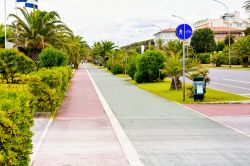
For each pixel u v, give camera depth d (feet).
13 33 142.82
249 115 48.47
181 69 84.64
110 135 35.47
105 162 26.04
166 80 124.06
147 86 102.37
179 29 64.13
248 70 204.64
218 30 453.99
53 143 31.83
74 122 42.96
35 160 26.40
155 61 115.96
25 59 70.85
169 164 25.54
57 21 135.23
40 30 132.77
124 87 101.04
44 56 109.09
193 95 69.05
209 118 46.11
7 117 18.78
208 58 323.57
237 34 448.24
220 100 63.98
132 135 35.50
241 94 75.61
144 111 52.54
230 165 25.30
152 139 33.71
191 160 26.58
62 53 112.47
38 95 47.42
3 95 22.25
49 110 48.24
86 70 255.29
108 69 242.58
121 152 28.86
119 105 59.88
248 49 232.32
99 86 104.99
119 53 231.09
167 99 68.59
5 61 69.10
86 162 26.00
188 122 43.14
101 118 46.09
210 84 106.01
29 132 22.40
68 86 103.09
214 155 27.99
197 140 33.32
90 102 64.44
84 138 34.01
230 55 249.96
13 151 19.24
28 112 22.85
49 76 48.57
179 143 32.09
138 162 26.03
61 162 25.96
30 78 47.26
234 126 40.52
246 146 30.96
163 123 42.45
